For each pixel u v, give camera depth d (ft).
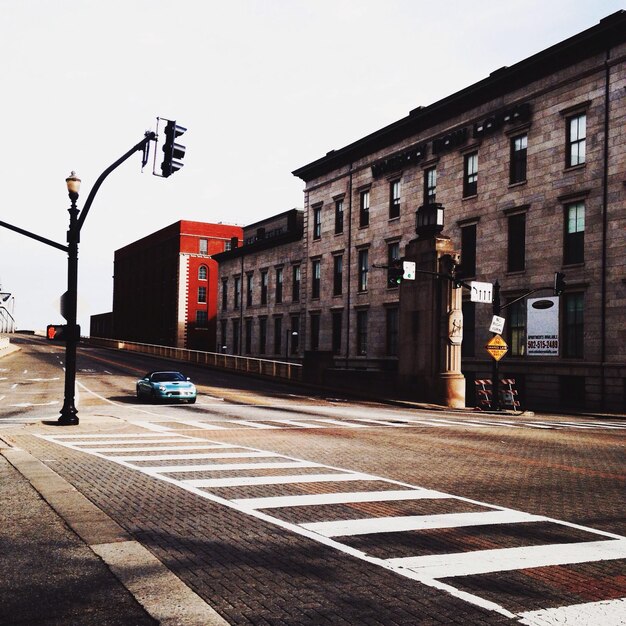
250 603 17.17
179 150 56.03
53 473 35.81
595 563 20.93
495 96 123.95
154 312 315.99
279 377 150.92
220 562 20.75
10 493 30.48
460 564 20.71
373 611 16.70
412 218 143.74
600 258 102.22
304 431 61.11
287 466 40.11
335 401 106.93
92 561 20.40
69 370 65.00
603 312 101.45
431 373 105.29
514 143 120.06
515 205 118.01
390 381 114.83
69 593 17.60
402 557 21.44
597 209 103.19
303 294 184.85
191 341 284.82
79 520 25.48
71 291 64.18
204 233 290.56
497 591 18.24
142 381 101.50
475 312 125.18
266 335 209.46
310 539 23.58
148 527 25.07
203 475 36.60
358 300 160.76
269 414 80.94
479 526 25.73
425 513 27.89
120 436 56.03
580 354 105.60
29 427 61.52
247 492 31.91
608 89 102.68
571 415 96.89
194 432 59.82
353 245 163.63
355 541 23.38
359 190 162.61
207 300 290.15
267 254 211.41
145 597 17.25
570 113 108.78
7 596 17.35
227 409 87.76
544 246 111.86
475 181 128.47
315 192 181.27
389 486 33.96
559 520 26.91
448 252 106.32
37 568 19.69
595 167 104.01
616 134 101.09
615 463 43.24
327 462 42.01
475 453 47.52
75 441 52.08
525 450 49.78
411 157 143.64
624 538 24.12
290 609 16.78
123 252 374.84
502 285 119.55
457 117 133.28
